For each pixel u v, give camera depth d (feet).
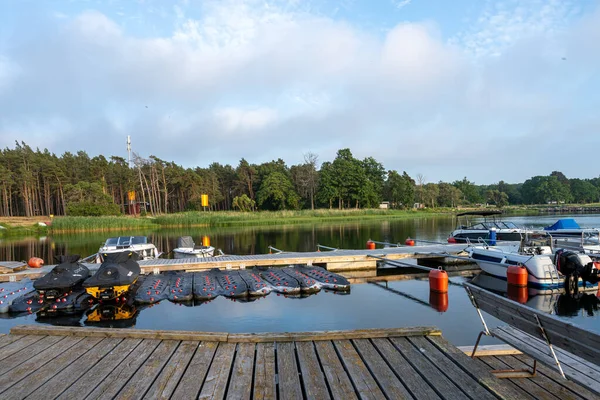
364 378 12.17
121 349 14.80
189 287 35.81
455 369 12.71
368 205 236.22
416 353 14.05
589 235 51.93
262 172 257.14
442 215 199.82
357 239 87.45
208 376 12.47
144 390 11.54
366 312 29.55
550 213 221.87
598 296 35.42
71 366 13.30
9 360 13.83
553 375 14.61
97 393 11.37
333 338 15.58
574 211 238.48
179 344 15.30
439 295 34.99
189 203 231.50
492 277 43.93
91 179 201.87
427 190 274.16
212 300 33.63
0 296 32.81
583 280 35.76
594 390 11.12
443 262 53.78
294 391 11.51
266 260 47.29
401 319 27.66
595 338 10.33
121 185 214.90
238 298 34.24
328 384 11.87
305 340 15.53
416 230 111.45
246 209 219.00
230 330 25.73
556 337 12.07
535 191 385.29
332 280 38.99
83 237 101.71
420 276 45.62
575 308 31.83
